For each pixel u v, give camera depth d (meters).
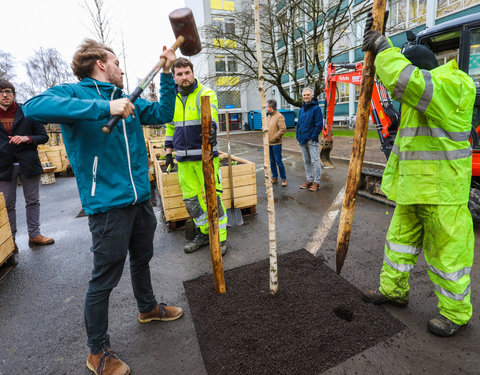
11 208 3.76
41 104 1.46
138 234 2.06
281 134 6.26
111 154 1.73
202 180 3.37
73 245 4.09
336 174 7.18
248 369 1.80
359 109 2.06
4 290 2.97
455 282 1.91
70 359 2.04
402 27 15.14
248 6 15.60
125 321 2.37
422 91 1.65
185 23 1.82
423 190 1.87
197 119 3.17
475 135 3.71
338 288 2.55
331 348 1.93
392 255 2.22
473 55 3.61
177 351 2.03
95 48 1.81
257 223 4.39
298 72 23.66
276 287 2.47
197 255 3.48
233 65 27.56
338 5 12.11
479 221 3.63
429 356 1.86
